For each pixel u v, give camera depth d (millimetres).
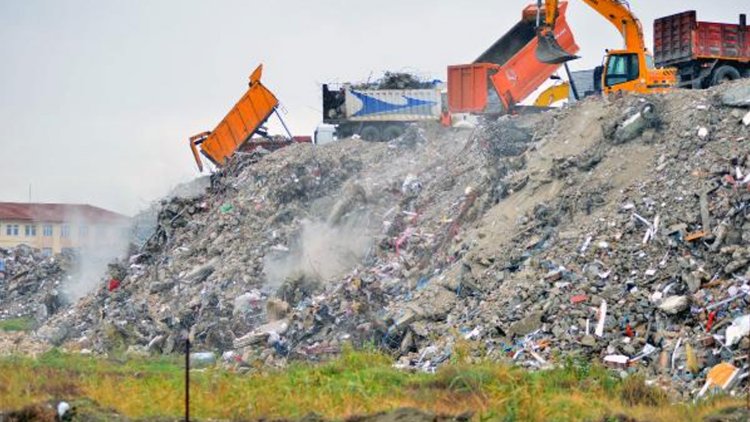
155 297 138250
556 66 146125
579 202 101000
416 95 172875
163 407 71312
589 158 106812
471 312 94875
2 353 117375
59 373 86750
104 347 120125
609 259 91500
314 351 101312
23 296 176750
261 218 145250
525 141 121125
